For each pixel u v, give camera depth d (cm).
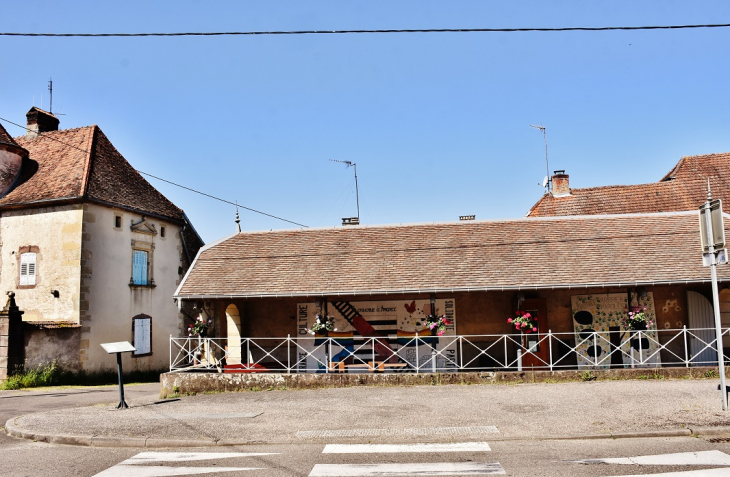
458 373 1446
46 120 2820
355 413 1138
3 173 2386
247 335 1794
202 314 1708
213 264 1800
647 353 1633
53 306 2231
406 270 1667
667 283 1516
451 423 1025
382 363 1620
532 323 1670
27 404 1573
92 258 2277
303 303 1783
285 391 1452
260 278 1705
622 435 912
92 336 2247
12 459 882
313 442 944
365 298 1756
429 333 1720
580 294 1689
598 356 1661
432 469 769
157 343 2642
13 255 2330
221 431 1016
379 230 1903
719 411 1014
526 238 1761
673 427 928
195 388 1512
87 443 981
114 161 2666
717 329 1044
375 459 830
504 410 1108
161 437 980
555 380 1416
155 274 2667
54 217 2286
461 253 1719
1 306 2316
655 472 727
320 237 1898
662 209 2395
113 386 2109
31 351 2122
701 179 2469
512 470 754
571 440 911
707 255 1065
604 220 1831
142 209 2588
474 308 1717
